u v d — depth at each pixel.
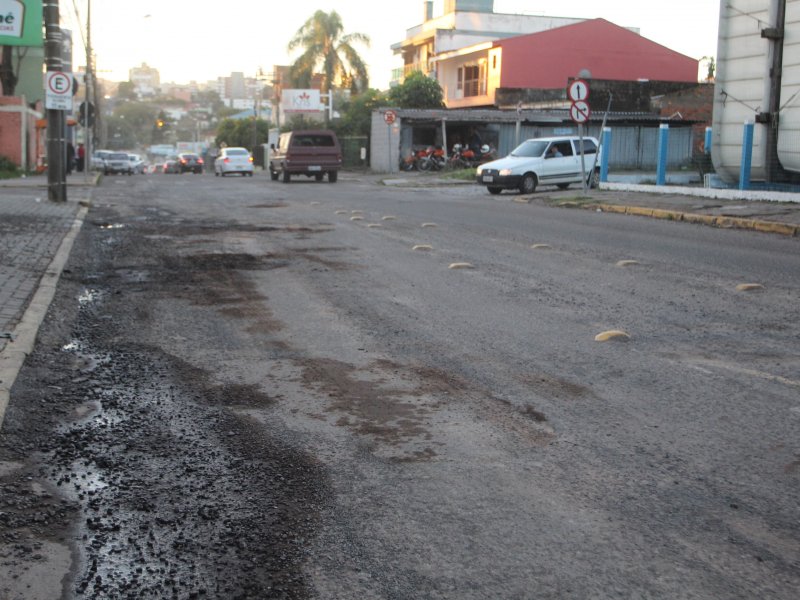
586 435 4.50
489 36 60.38
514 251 12.03
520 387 5.38
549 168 26.89
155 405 5.05
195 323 7.30
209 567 3.11
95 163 54.94
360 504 3.65
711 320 7.42
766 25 20.83
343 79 63.59
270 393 5.29
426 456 4.22
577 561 3.13
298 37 62.84
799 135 20.22
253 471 4.03
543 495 3.73
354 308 7.91
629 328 7.09
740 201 20.08
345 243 12.84
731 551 3.21
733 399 5.11
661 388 5.34
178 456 4.23
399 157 45.81
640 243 13.18
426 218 17.25
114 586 2.97
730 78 22.23
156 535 3.36
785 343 6.55
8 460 4.14
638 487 3.81
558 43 51.44
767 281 9.53
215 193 26.45
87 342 6.62
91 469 4.05
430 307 7.96
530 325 7.20
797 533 3.36
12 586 2.96
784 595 2.90
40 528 3.42
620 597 2.89
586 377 5.60
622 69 52.59
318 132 36.59
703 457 4.18
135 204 21.08
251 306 8.03
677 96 43.56
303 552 3.22
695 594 2.91
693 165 38.62
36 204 19.19
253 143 81.50
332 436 4.52
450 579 3.02
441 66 59.62
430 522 3.47
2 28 29.75
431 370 5.79
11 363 5.65
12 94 43.03
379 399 5.15
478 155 44.22
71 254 11.52
